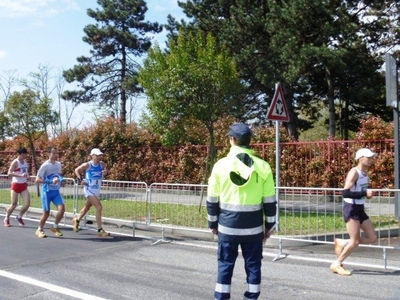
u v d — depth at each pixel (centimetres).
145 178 1989
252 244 526
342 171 1502
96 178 1025
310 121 2822
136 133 2050
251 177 521
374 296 620
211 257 848
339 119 2764
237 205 521
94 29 3478
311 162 1555
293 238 840
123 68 3638
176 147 1891
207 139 1739
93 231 1094
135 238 1015
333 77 2159
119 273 741
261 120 2550
